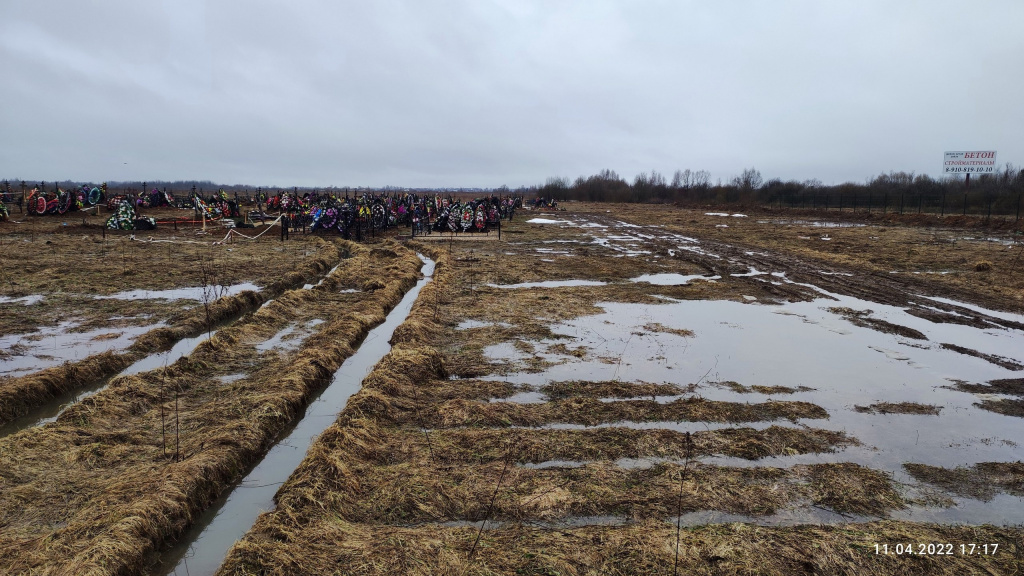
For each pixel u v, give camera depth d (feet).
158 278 64.34
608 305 57.11
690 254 96.94
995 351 42.55
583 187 396.78
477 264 82.89
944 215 156.15
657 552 18.21
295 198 134.72
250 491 23.25
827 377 36.55
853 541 18.99
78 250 83.82
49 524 19.39
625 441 26.07
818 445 26.84
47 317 45.96
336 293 60.70
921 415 30.76
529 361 38.55
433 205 148.66
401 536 18.85
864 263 83.82
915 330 48.06
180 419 27.86
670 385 34.32
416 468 23.49
